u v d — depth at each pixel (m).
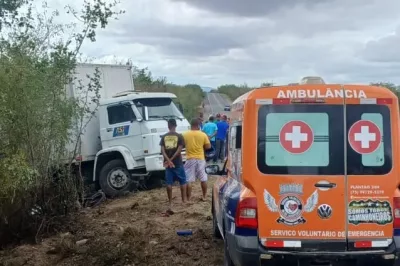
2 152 8.77
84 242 9.10
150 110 14.55
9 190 8.70
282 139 6.04
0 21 10.62
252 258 6.00
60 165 10.35
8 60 9.15
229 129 7.53
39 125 9.49
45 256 8.54
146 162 14.23
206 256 8.14
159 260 8.04
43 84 9.63
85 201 12.85
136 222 10.59
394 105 6.00
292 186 6.00
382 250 6.00
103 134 14.72
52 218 9.94
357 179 5.99
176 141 11.93
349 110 6.02
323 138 6.02
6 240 9.29
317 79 6.32
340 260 6.01
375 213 5.99
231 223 6.27
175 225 10.16
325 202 6.00
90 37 11.01
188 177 12.49
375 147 6.00
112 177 14.64
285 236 6.00
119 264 7.99
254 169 6.04
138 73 26.56
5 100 8.63
